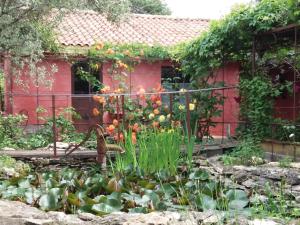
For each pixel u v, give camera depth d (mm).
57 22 9250
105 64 11555
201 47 9195
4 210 2457
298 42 8656
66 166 6559
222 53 9414
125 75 10156
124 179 3631
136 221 2232
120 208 2738
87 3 8641
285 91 10148
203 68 9562
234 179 4320
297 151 7121
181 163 4812
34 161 6762
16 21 8164
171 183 3506
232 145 7770
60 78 11492
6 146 8055
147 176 4074
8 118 8812
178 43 11648
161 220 2248
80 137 9234
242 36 8547
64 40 11344
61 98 11484
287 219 2488
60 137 9289
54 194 2834
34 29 8617
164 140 4336
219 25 8773
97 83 10945
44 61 11250
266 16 7684
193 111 8602
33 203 2807
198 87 9453
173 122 6551
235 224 2264
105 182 3359
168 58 11539
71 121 10055
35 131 9727
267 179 4668
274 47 8930
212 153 7492
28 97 11211
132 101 8758
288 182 4508
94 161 6812
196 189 3229
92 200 2771
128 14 9195
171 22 14414
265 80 8359
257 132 7969
